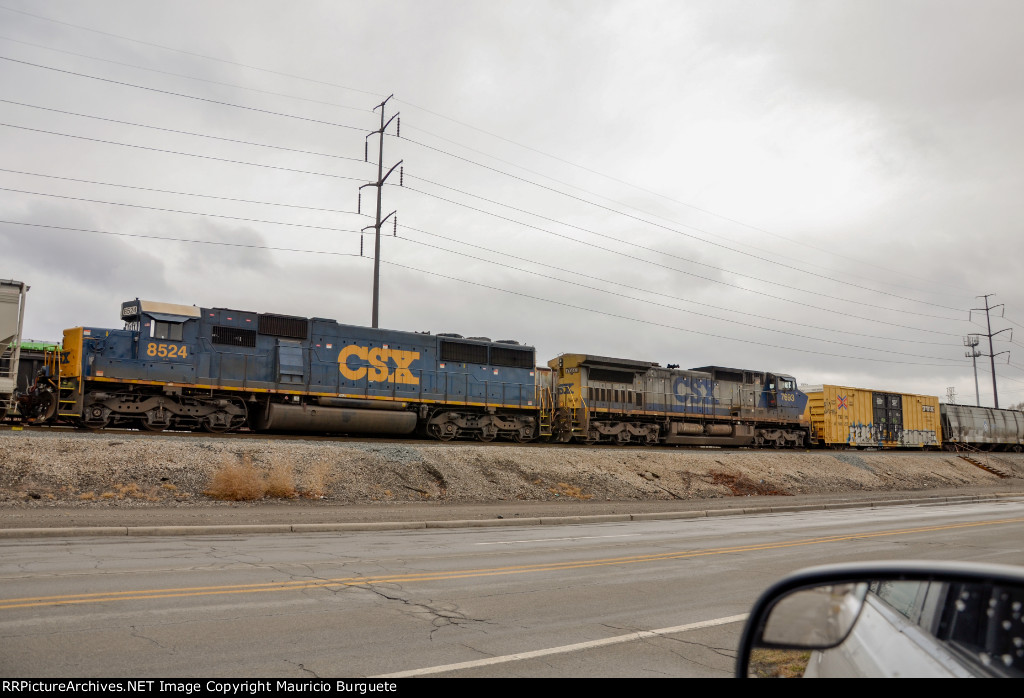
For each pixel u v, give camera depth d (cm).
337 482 2056
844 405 4816
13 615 715
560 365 3684
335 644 661
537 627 755
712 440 4038
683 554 1323
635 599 911
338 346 2842
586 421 3481
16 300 2189
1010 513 2498
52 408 2322
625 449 3042
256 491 1875
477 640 696
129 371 2391
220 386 2556
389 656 632
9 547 1195
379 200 3862
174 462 1898
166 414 2467
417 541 1449
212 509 1709
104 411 2358
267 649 635
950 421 5666
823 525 1970
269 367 2680
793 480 3241
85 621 700
